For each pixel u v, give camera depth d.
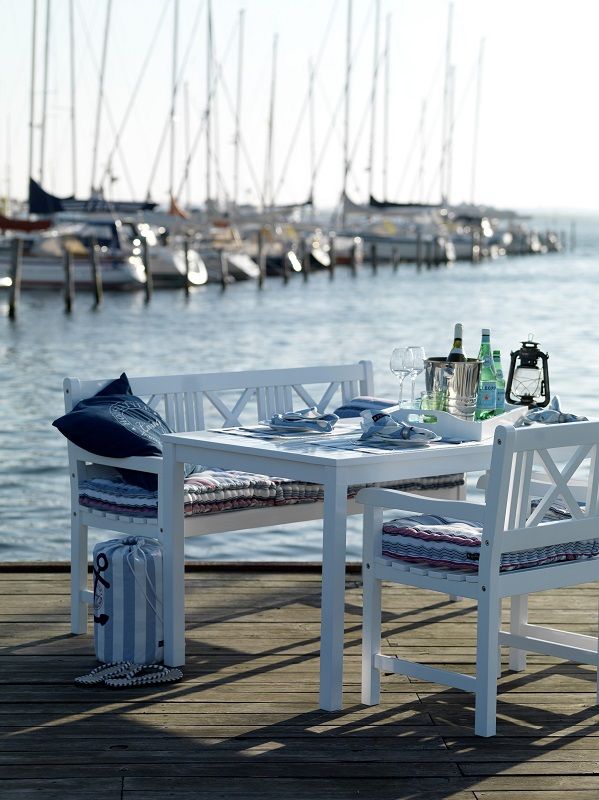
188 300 33.72
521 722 3.62
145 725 3.54
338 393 14.57
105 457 4.33
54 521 8.41
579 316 28.38
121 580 4.04
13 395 15.74
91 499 4.38
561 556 3.61
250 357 21.12
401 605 4.93
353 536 7.59
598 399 14.11
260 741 3.43
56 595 4.96
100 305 31.31
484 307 31.56
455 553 3.50
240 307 31.80
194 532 4.21
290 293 37.19
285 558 7.05
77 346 22.70
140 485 4.31
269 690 3.87
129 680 3.87
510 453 3.37
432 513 3.52
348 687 3.92
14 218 35.25
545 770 3.25
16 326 26.33
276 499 4.44
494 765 3.28
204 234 40.50
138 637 4.05
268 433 4.14
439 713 3.69
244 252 42.28
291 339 24.08
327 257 46.97
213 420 12.35
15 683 3.91
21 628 4.52
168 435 4.10
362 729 3.54
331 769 3.24
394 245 49.34
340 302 33.59
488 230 59.19
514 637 3.86
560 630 4.23
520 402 4.65
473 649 4.34
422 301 33.97
